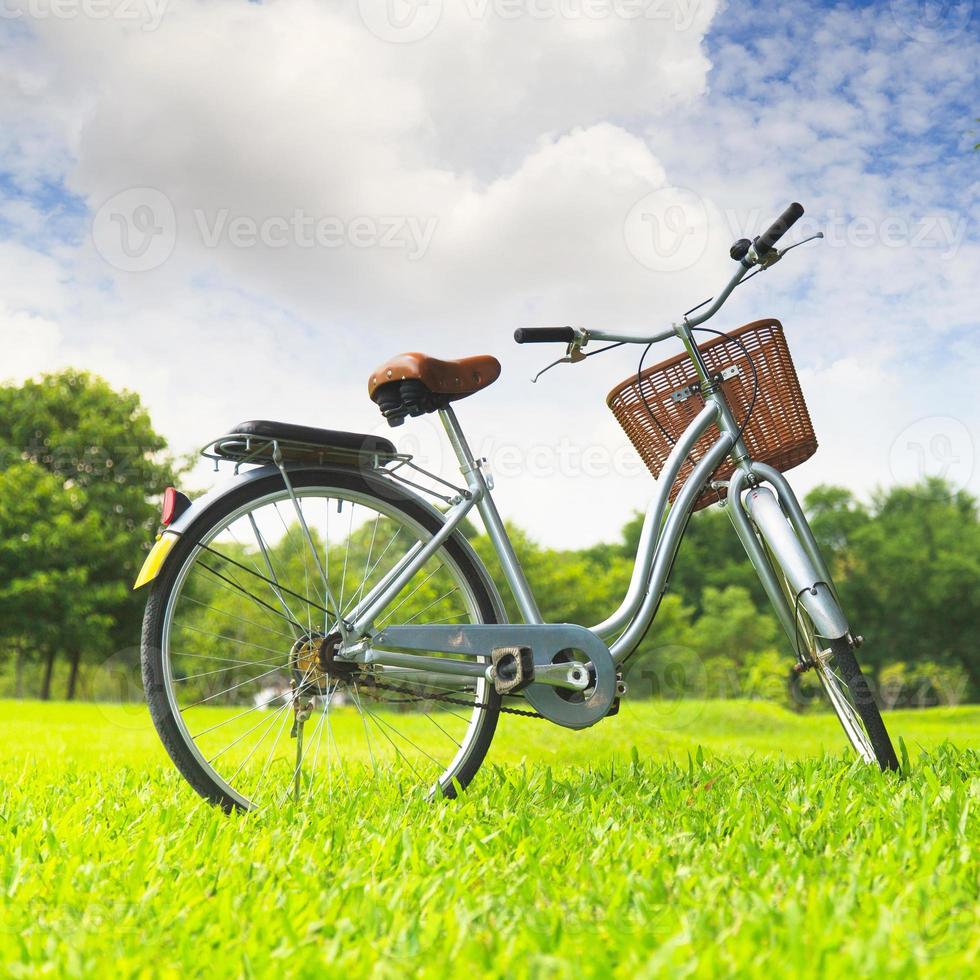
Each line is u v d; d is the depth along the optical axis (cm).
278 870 159
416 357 211
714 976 111
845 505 2691
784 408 237
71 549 2480
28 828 195
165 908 141
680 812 205
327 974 114
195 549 201
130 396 3016
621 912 136
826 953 115
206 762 201
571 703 213
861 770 229
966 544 2567
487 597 222
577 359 234
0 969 117
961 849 156
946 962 110
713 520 2555
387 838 178
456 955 120
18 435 2816
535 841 176
